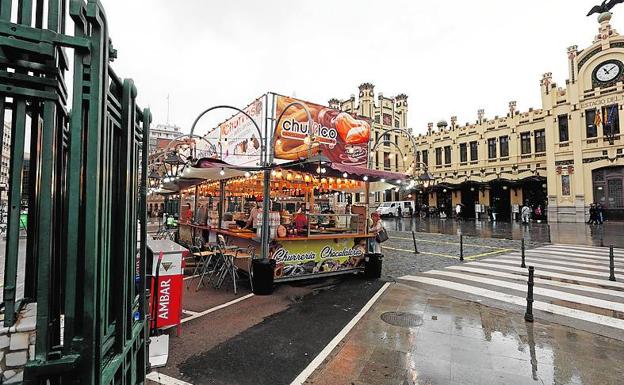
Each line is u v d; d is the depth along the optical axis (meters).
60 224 2.33
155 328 4.43
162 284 4.63
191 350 4.33
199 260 9.56
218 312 5.82
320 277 8.52
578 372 3.83
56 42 1.74
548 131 28.56
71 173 1.82
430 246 14.81
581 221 26.34
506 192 32.69
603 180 25.94
